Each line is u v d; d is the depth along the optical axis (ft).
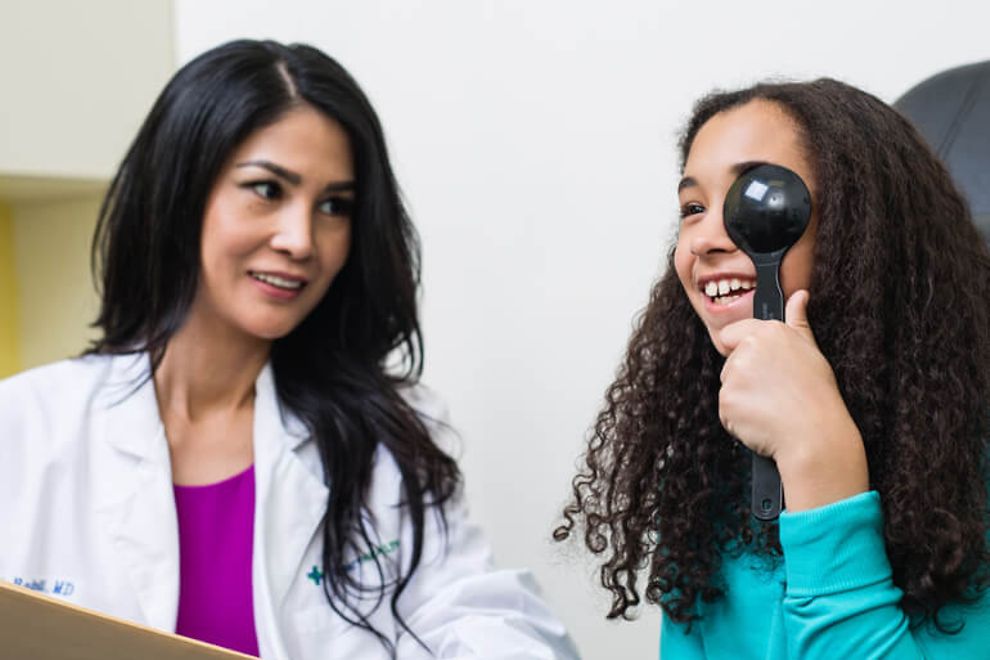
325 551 3.70
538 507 6.42
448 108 6.59
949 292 2.57
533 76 6.18
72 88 5.57
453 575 3.81
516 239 6.38
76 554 3.50
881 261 2.52
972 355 2.59
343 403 3.90
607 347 5.99
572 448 6.21
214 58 3.51
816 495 2.37
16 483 3.54
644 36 5.66
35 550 3.48
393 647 3.69
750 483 2.85
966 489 2.50
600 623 6.09
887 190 2.56
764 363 2.44
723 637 2.85
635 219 5.80
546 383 6.32
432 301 6.85
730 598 2.84
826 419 2.39
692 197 2.67
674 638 2.98
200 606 3.54
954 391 2.52
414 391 4.21
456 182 6.62
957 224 2.70
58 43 5.51
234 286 3.55
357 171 3.68
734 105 2.67
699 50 5.44
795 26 5.09
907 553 2.48
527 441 6.45
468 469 6.78
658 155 5.65
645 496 2.99
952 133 3.38
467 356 6.72
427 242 6.82
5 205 6.51
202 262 3.61
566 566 6.19
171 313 3.69
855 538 2.36
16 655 2.22
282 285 3.55
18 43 5.36
